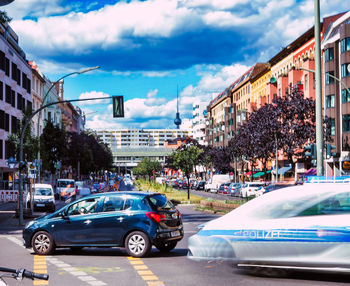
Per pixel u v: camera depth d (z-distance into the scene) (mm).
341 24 54219
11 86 63312
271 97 78812
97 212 13781
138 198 13656
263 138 57500
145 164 154375
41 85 87312
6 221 28703
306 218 9133
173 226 13906
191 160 53594
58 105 109250
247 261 9375
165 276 10219
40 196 38156
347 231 8828
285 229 9156
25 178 31500
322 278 9281
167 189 64500
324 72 56875
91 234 13664
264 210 9430
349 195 9117
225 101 123625
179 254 13805
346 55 52750
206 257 9633
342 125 53469
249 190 56062
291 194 9391
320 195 9227
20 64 68125
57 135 68625
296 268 9086
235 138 73625
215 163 93875
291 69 67938
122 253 14172
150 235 13242
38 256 13812
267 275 9617
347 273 9445
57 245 13891
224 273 10156
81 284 9562
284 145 56094
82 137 94938
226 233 9508
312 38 64938
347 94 52875
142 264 12039
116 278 10156
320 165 22125
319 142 22125
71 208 14070
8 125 61844
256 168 90750
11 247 16438
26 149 33750
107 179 153500
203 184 90688
